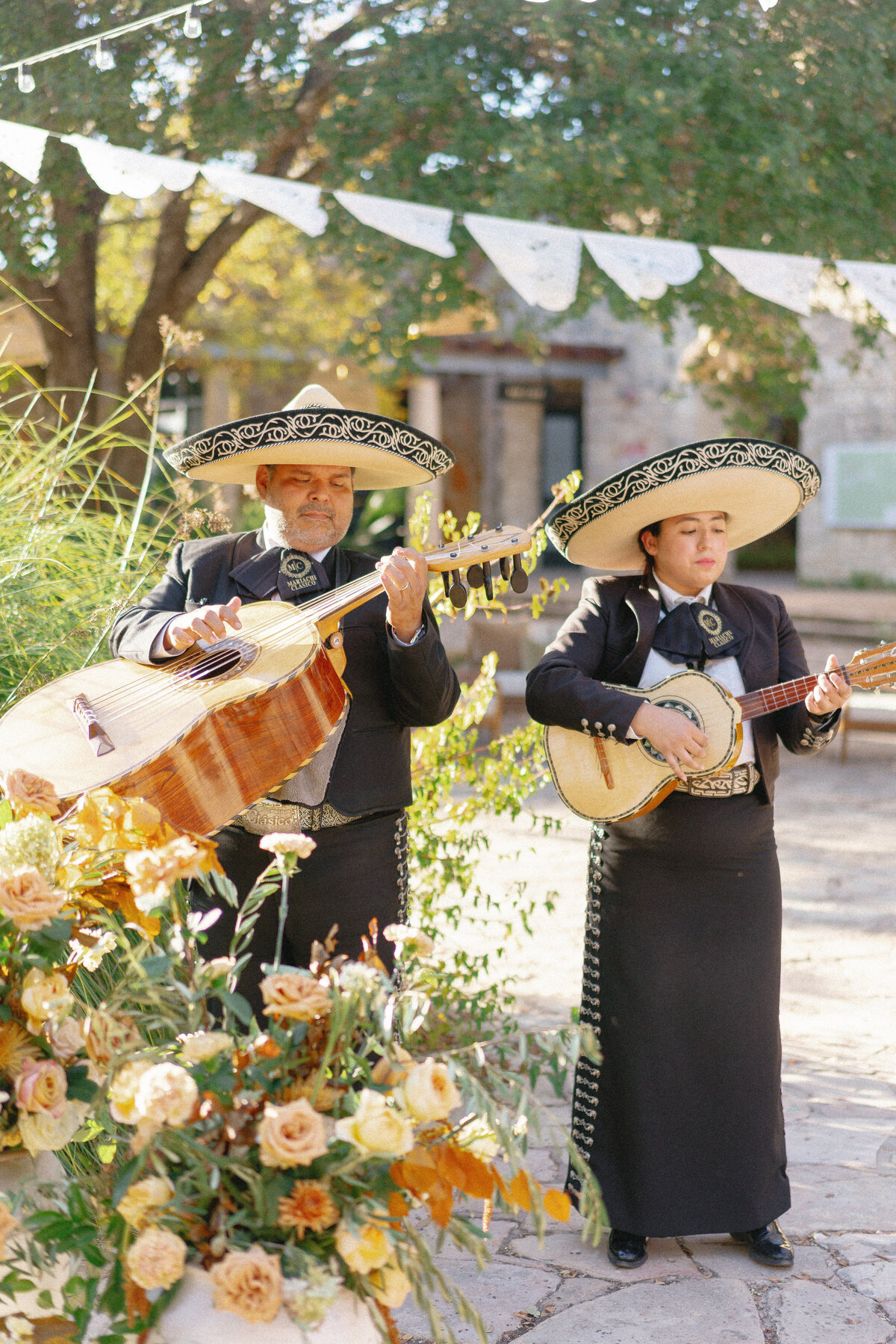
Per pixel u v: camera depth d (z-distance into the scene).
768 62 7.96
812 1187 3.25
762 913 2.91
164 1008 1.85
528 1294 2.78
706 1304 2.72
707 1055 2.88
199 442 2.75
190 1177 1.69
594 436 21.91
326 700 2.51
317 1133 1.62
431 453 2.85
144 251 13.68
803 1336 2.60
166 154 8.24
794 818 7.89
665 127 7.96
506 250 4.02
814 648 15.21
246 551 2.93
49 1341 1.73
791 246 8.36
